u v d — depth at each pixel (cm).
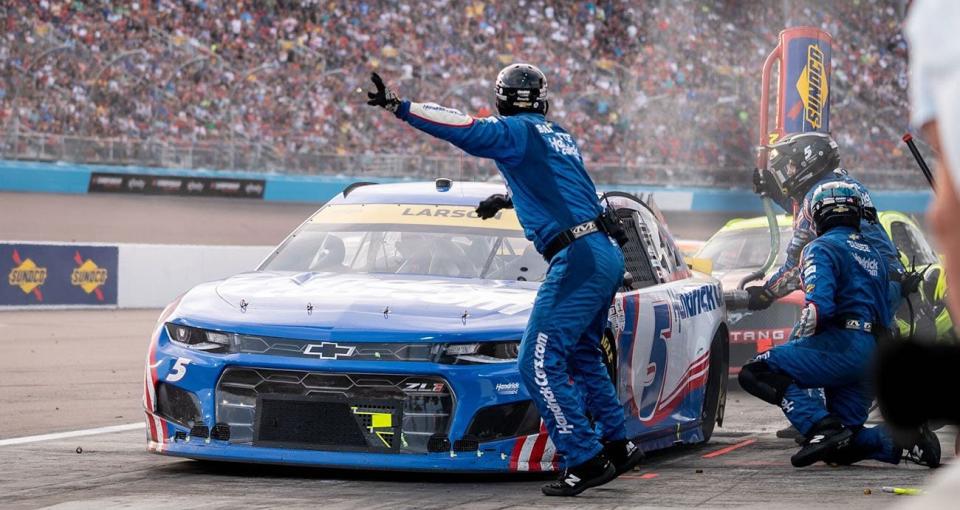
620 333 2053
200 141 10844
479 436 1803
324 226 2361
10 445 2364
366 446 1822
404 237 2280
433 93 12544
